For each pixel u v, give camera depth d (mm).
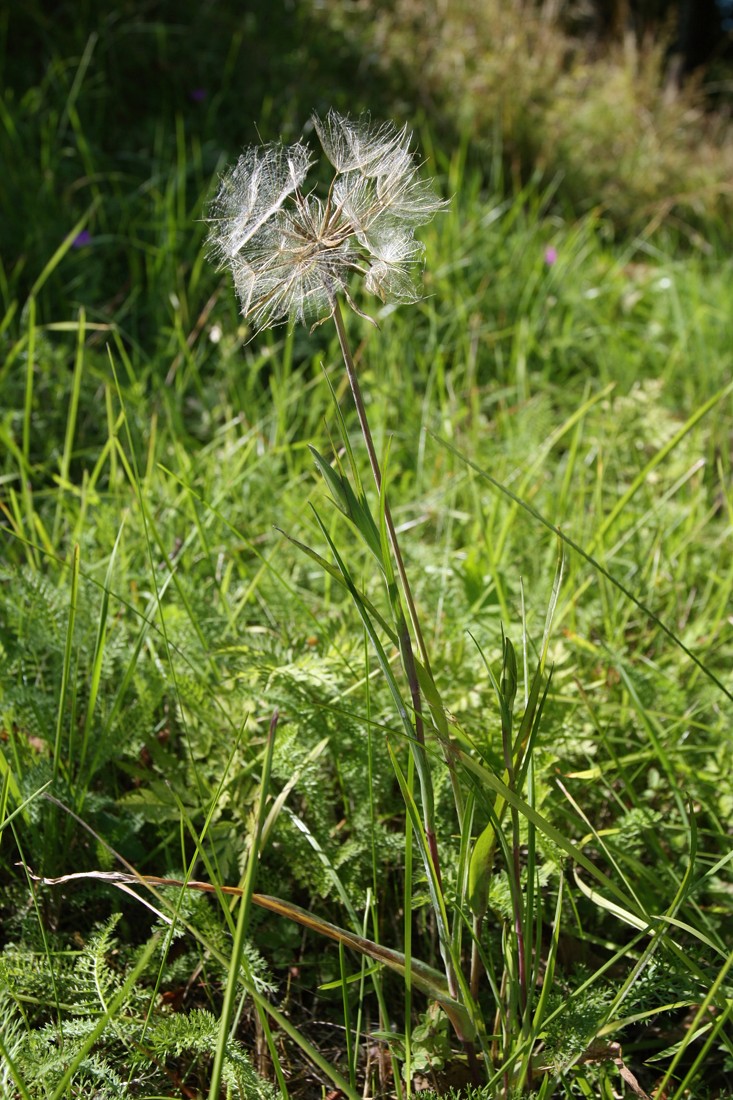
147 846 905
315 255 695
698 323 1983
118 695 893
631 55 3666
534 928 844
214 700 933
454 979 765
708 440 1588
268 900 737
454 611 1051
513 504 1211
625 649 1042
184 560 1126
